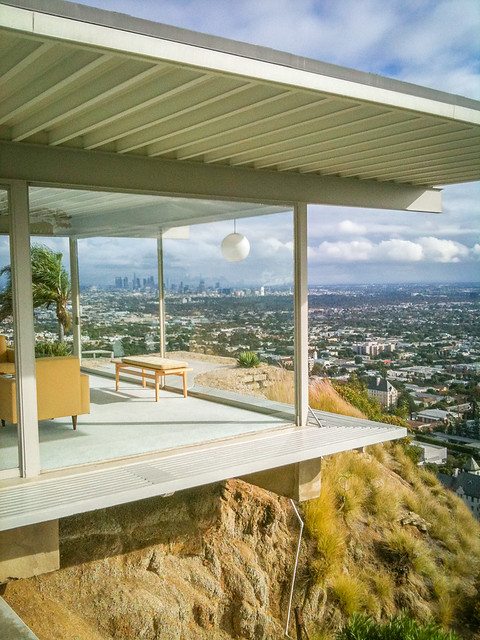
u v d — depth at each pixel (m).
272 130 4.82
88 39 2.99
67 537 7.64
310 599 9.40
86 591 7.58
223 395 6.87
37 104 4.23
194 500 8.80
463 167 6.89
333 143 5.55
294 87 3.72
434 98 4.36
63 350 5.76
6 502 4.54
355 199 7.45
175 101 4.21
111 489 4.79
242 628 8.53
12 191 4.96
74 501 4.54
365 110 4.57
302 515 10.07
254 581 8.82
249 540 9.21
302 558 9.64
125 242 5.92
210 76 3.53
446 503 14.93
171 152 5.83
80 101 3.96
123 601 7.66
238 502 9.28
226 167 6.25
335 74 3.87
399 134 5.09
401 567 11.19
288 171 6.76
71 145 5.21
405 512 13.08
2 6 2.77
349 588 9.79
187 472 5.22
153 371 6.66
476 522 14.28
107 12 3.04
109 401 6.64
